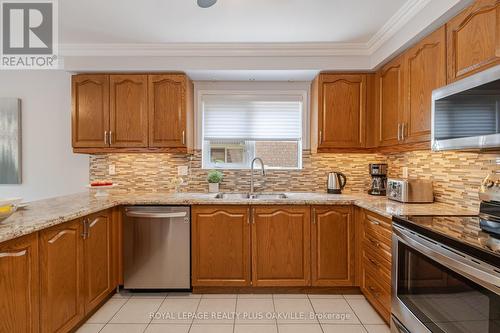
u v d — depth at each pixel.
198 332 2.12
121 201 2.66
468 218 1.83
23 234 1.50
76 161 3.37
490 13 1.55
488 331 1.14
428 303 1.55
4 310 1.43
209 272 2.70
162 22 2.47
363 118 3.00
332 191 3.18
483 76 1.43
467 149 1.65
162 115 3.02
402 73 2.49
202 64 2.96
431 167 2.52
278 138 3.41
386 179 3.05
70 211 2.00
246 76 3.18
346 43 2.86
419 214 1.96
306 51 2.93
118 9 2.26
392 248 1.95
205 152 3.45
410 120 2.37
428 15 2.00
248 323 2.24
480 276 1.17
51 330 1.78
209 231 2.71
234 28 2.57
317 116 3.04
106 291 2.50
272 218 2.70
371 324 2.22
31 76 3.34
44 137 3.36
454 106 1.65
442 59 1.96
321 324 2.23
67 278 1.95
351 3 2.18
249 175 3.39
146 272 2.70
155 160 3.37
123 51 2.93
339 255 2.71
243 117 3.41
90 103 3.00
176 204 2.70
